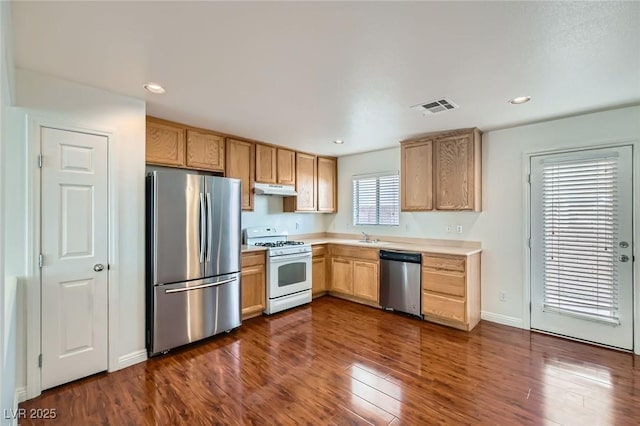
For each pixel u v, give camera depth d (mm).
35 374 2191
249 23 1623
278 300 4043
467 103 2773
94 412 2039
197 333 3068
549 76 2221
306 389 2305
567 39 1750
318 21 1602
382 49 1878
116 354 2582
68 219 2344
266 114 3082
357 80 2307
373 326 3580
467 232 3900
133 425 1923
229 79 2295
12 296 1682
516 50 1875
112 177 2557
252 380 2432
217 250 3260
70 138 2346
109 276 2549
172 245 2893
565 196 3189
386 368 2609
